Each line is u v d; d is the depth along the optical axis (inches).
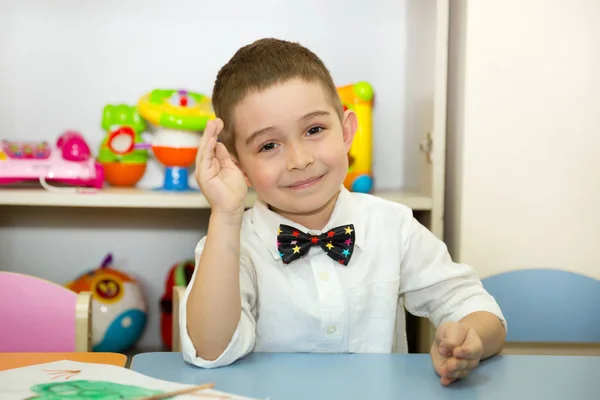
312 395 26.5
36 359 30.9
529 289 54.8
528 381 28.8
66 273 71.7
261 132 37.4
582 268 58.1
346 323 40.6
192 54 71.1
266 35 71.7
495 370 30.4
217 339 30.3
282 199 38.5
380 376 29.0
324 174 38.6
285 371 29.7
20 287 44.7
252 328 33.5
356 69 72.5
